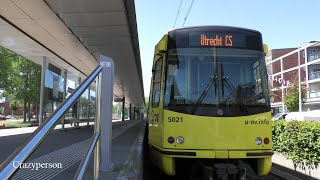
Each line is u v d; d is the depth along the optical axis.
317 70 78.75
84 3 13.55
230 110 8.52
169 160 8.42
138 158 8.52
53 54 24.03
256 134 8.54
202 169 8.48
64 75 22.34
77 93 3.64
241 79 8.74
